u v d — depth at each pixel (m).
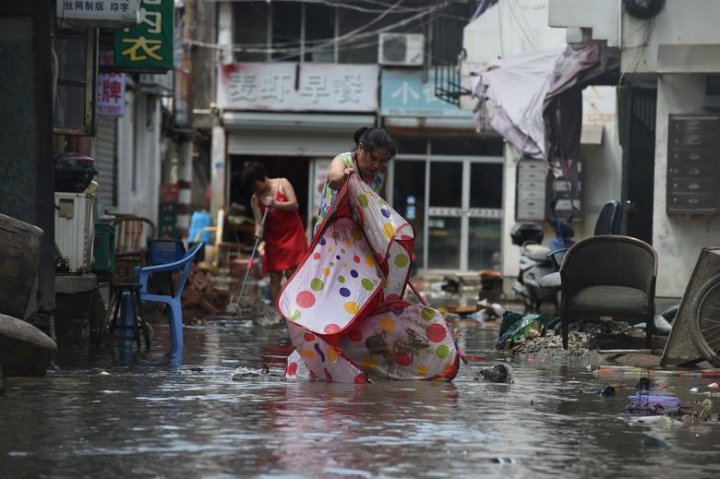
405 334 22.88
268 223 38.97
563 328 29.64
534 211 73.81
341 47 85.94
